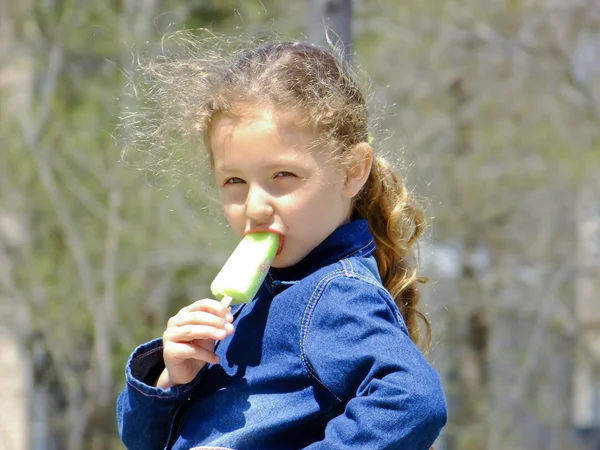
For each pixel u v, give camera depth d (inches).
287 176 155.5
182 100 179.6
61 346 715.4
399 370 140.1
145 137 193.3
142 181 689.0
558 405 783.1
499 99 738.8
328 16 321.7
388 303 151.5
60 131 722.8
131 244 708.7
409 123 717.9
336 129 160.7
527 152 732.7
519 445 791.7
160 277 719.1
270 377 151.9
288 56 166.1
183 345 155.0
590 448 820.6
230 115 157.5
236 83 159.3
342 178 162.1
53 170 730.8
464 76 738.2
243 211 157.6
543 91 735.1
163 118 187.3
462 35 733.9
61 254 727.7
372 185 177.9
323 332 149.1
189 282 716.0
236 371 157.3
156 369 169.2
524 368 729.6
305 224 156.3
